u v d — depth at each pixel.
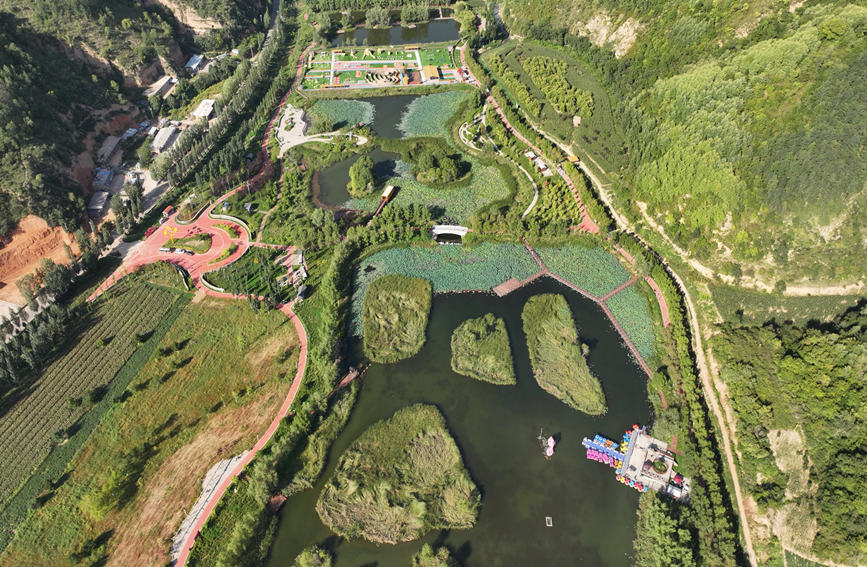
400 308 128.62
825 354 103.06
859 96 117.94
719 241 129.88
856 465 88.81
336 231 141.88
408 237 145.38
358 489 97.56
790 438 97.88
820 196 119.38
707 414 106.75
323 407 107.44
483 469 101.12
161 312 126.75
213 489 96.12
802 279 120.12
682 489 97.06
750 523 92.56
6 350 110.06
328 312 123.00
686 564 84.62
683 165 137.00
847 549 84.25
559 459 102.56
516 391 113.00
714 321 121.56
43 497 94.44
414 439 104.94
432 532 92.75
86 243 136.25
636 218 145.62
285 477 98.69
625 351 119.94
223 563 84.75
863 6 131.50
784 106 128.12
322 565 88.00
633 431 105.38
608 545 91.81
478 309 129.00
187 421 105.94
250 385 112.31
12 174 140.38
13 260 135.38
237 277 134.62
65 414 106.69
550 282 135.00
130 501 94.25
